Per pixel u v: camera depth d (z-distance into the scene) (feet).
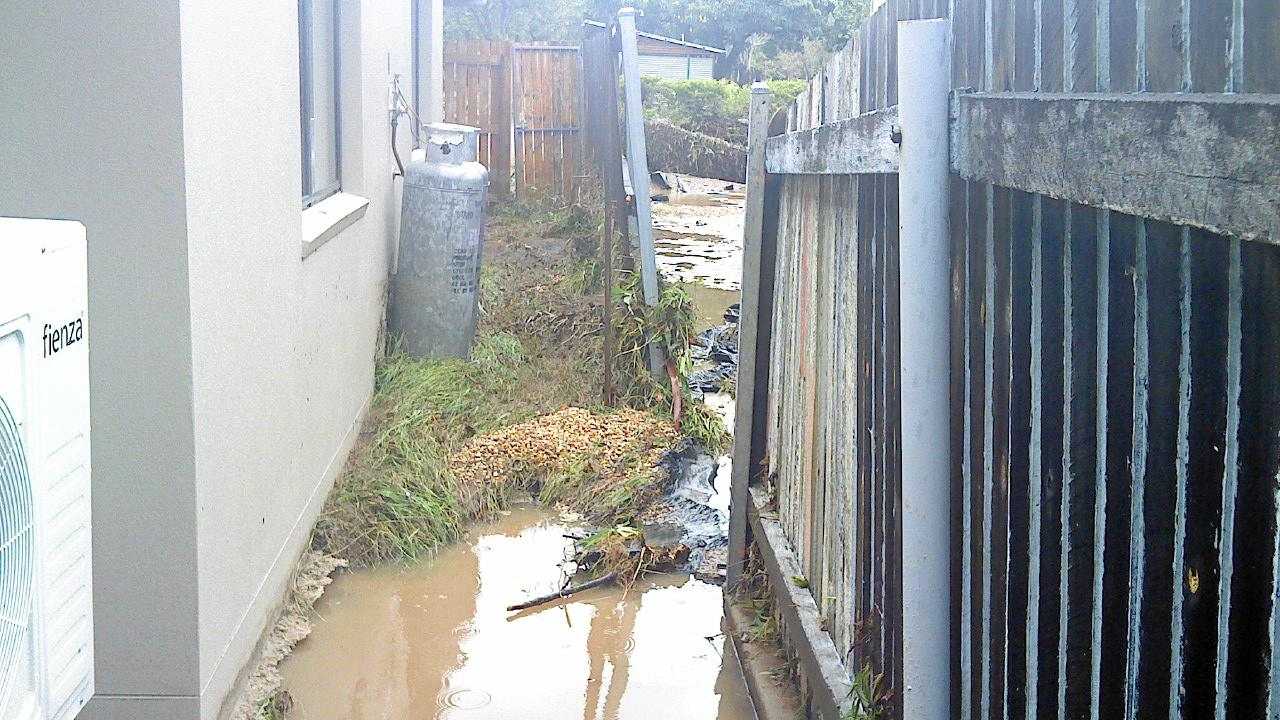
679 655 14.71
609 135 27.96
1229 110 4.08
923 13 8.14
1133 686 5.26
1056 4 5.79
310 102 18.65
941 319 7.63
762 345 15.02
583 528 18.58
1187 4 4.57
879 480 9.42
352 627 15.28
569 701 13.56
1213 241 4.54
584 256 32.42
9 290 5.84
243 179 12.89
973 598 7.45
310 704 13.34
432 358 23.81
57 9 10.65
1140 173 4.70
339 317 18.89
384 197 24.35
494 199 46.80
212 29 11.66
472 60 47.09
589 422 21.39
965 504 7.57
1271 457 4.19
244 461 13.07
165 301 10.98
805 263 12.68
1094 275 5.56
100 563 11.28
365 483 18.49
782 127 14.14
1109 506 5.45
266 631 14.24
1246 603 4.36
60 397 6.64
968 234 7.30
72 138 10.80
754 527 14.89
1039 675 6.30
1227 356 4.46
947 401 7.68
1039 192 5.76
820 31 120.37
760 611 14.44
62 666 6.81
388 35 24.70
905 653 7.88
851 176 10.46
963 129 7.12
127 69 10.72
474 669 14.26
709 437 21.57
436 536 17.84
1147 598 5.12
